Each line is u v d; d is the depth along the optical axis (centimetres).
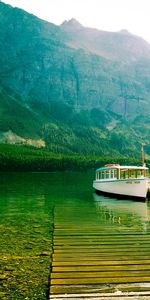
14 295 1336
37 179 13175
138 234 2450
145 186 4822
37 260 1823
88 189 8031
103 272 1546
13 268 1688
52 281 1431
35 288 1409
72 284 1395
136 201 5012
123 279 1445
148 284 1386
